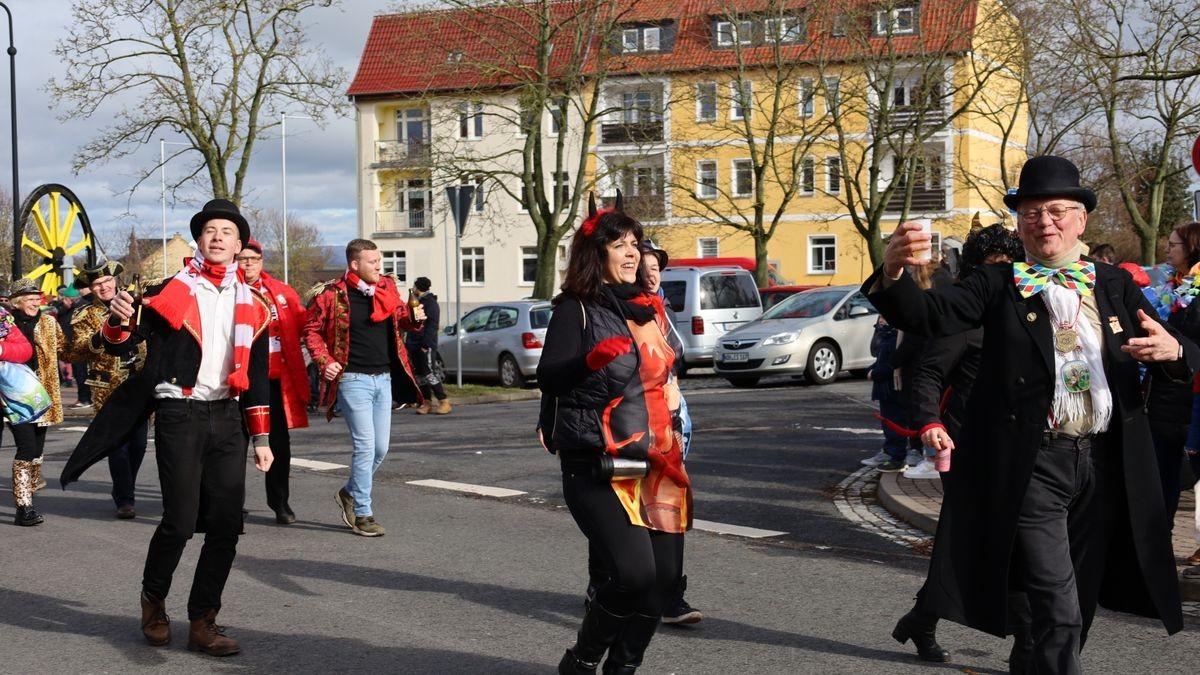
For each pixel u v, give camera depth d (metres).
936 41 32.28
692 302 23.91
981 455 4.32
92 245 27.30
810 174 47.94
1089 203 4.32
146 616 5.81
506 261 55.66
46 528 9.05
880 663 5.38
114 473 9.45
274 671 5.41
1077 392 4.20
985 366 4.34
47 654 5.70
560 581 7.09
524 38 29.16
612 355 4.14
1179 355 4.15
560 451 4.50
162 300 5.54
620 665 4.52
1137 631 5.84
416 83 54.41
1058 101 29.28
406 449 13.46
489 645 5.78
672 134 45.50
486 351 23.73
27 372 9.12
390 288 8.65
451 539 8.39
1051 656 4.11
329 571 7.41
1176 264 6.87
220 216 5.70
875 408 16.14
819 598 6.57
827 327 20.98
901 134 33.31
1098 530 4.32
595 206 4.72
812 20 32.69
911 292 4.11
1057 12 26.47
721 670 5.30
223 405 5.69
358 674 5.34
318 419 17.91
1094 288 4.27
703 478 10.77
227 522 5.66
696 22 37.84
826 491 10.02
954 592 4.36
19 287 9.55
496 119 53.22
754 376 21.41
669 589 4.54
